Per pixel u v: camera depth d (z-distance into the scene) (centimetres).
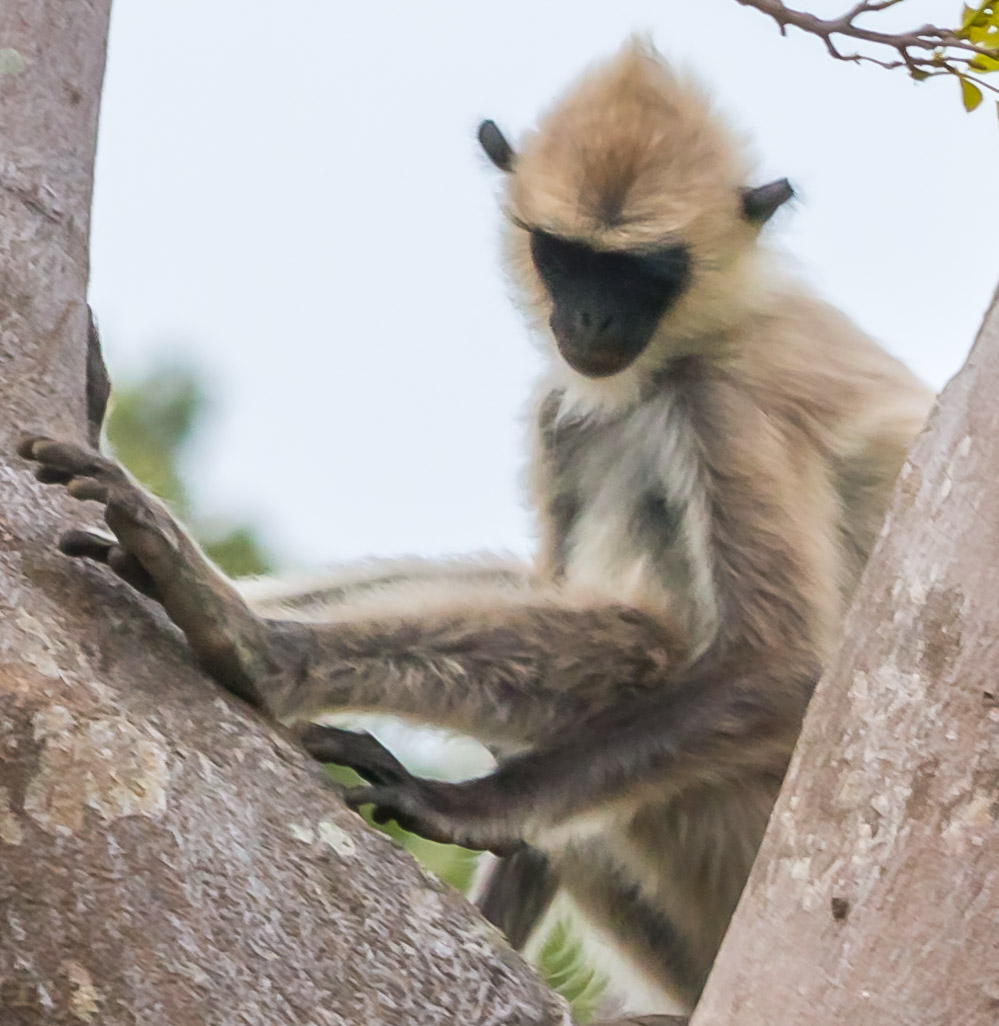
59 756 632
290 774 705
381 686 1060
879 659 620
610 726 1105
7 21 882
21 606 688
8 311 821
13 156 859
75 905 611
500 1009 681
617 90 1310
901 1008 586
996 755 583
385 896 684
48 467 787
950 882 585
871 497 1234
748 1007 622
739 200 1265
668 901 1239
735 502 1161
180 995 611
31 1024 599
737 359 1234
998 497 596
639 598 1190
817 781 630
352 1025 639
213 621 752
